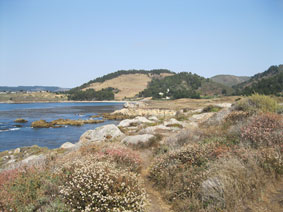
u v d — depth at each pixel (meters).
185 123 19.30
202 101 104.25
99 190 4.48
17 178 5.23
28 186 4.87
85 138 17.92
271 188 4.71
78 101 180.00
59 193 4.76
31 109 85.44
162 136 13.61
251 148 6.64
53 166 7.12
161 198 5.74
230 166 5.28
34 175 5.55
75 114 64.81
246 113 12.24
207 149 7.25
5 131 33.28
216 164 5.72
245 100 14.56
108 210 4.10
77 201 4.32
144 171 8.21
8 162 14.98
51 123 41.56
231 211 4.13
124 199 4.49
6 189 4.68
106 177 5.04
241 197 4.44
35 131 33.44
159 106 82.62
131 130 23.20
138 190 5.17
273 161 5.36
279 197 4.36
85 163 6.11
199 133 11.27
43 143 24.52
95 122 45.28
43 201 4.45
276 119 8.24
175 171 6.56
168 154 8.09
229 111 14.96
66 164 6.27
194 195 5.03
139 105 90.38
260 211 4.02
